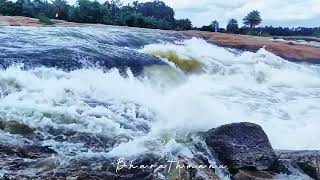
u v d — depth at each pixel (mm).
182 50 17219
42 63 11000
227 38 24484
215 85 14648
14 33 14805
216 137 7918
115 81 11211
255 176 7332
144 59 14016
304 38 39375
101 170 6641
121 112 9312
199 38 22688
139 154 7305
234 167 7516
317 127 10812
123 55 13664
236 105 12164
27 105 8391
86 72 11086
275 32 48188
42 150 7184
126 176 6617
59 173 6359
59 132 7867
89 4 32094
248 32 42375
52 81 9633
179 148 7805
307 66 20422
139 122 8992
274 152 7816
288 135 10227
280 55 22031
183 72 15086
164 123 9281
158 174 6797
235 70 16812
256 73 17031
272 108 12461
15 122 7773
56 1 36219
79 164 6715
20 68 10219
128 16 34062
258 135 7945
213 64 16656
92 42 15312
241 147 7730
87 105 9102
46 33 15781
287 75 17594
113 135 8094
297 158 7969
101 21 32250
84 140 7773
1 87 8891
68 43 13938
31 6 36531
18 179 6008
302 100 13953
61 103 8914
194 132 8797
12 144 7137
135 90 11203
